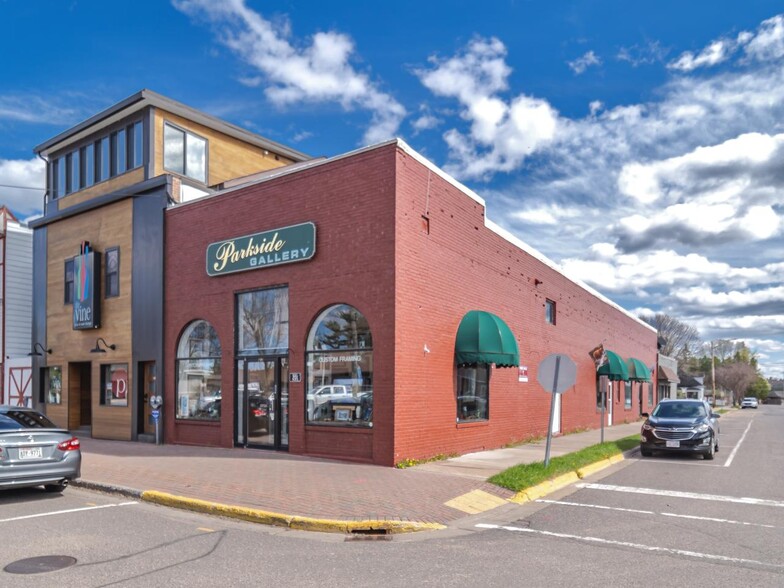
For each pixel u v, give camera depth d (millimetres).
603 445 17312
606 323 30438
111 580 5785
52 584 5664
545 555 6750
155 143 18172
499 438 17078
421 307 13234
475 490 9977
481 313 15008
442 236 14305
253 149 21594
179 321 16469
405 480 10570
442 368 13984
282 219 14320
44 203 21828
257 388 14742
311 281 13609
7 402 22938
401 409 12344
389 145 12688
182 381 16531
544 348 21250
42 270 21562
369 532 7762
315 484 10109
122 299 18156
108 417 18297
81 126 19844
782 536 7676
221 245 15398
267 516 8180
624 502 9969
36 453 9492
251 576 5938
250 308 15023
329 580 5828
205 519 8461
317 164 13781
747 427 34719
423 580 5840
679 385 79312
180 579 5832
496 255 17391
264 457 13227
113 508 9133
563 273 23797
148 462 12625
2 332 23531
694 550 6992
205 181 19688
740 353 133000
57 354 20562
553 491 11023
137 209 17953
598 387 28438
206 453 14000
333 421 13172
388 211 12555
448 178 14766
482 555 6746
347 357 13102
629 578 5934
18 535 7496
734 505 9750
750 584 5766
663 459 16328
